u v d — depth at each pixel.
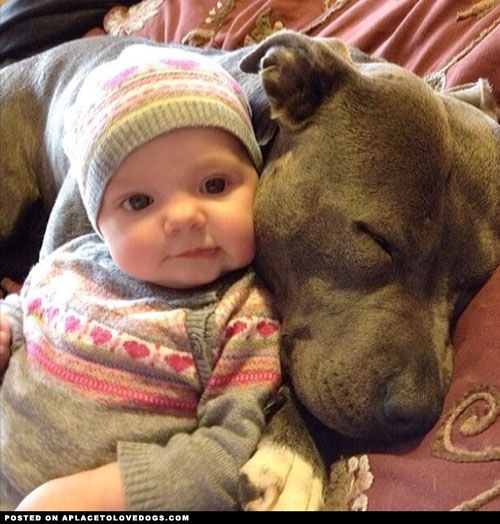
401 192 0.38
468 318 0.41
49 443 0.38
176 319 0.38
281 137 0.43
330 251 0.40
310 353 0.40
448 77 0.55
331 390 0.38
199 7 0.78
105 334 0.38
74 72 0.65
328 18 0.71
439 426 0.37
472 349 0.39
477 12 0.58
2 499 0.39
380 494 0.36
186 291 0.41
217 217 0.40
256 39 0.73
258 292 0.41
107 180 0.39
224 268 0.41
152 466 0.36
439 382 0.38
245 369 0.39
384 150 0.39
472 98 0.47
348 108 0.40
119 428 0.37
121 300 0.40
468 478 0.33
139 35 0.81
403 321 0.39
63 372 0.39
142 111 0.38
